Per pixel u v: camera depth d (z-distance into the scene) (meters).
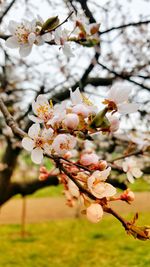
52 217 2.87
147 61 1.17
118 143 0.89
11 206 3.13
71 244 2.31
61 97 0.90
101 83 0.97
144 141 0.61
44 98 0.29
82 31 0.41
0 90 1.04
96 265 1.96
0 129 0.99
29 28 0.35
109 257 2.06
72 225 2.68
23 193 0.99
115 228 2.57
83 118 0.27
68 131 0.27
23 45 0.35
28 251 2.17
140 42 1.23
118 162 0.51
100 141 0.99
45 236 2.45
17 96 1.18
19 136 0.31
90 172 0.28
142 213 2.60
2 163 0.98
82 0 0.77
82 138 0.27
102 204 0.26
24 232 2.51
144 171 0.82
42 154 0.28
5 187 0.97
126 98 0.26
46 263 2.00
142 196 2.88
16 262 2.00
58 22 0.34
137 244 2.22
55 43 0.37
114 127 0.26
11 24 0.35
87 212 0.25
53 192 3.61
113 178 0.75
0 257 2.06
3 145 1.47
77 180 0.28
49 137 0.28
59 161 0.28
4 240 2.33
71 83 1.11
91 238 2.39
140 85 0.89
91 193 0.27
